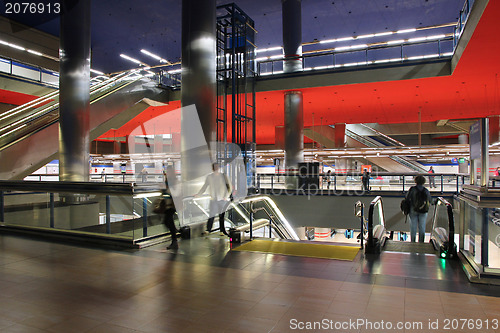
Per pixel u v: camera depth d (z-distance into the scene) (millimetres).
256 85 19234
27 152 14898
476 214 4926
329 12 24953
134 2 24703
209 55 12375
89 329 3230
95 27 28797
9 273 5000
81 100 14797
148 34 30234
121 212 7797
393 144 35250
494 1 9461
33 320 3426
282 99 21016
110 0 24344
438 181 19688
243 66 13672
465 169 31359
